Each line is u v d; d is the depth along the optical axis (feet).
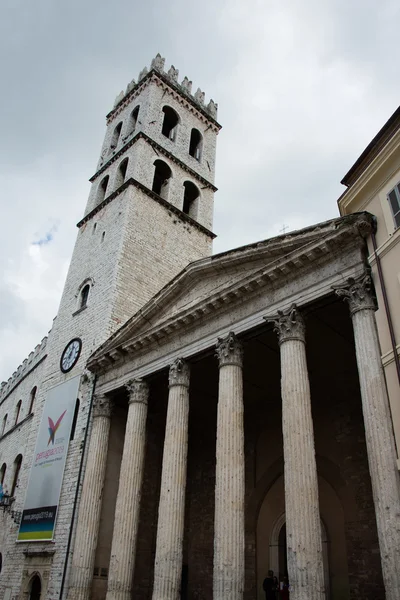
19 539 84.58
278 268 60.03
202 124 142.51
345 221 54.75
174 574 58.80
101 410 82.84
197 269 74.43
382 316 49.75
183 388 69.51
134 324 82.33
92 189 131.85
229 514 54.08
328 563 69.87
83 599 69.05
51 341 108.88
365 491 69.05
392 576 39.88
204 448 95.91
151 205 113.29
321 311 63.05
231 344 63.72
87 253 114.73
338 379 77.25
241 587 51.21
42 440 91.81
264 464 83.97
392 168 53.67
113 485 80.28
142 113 129.39
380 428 45.11
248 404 89.10
